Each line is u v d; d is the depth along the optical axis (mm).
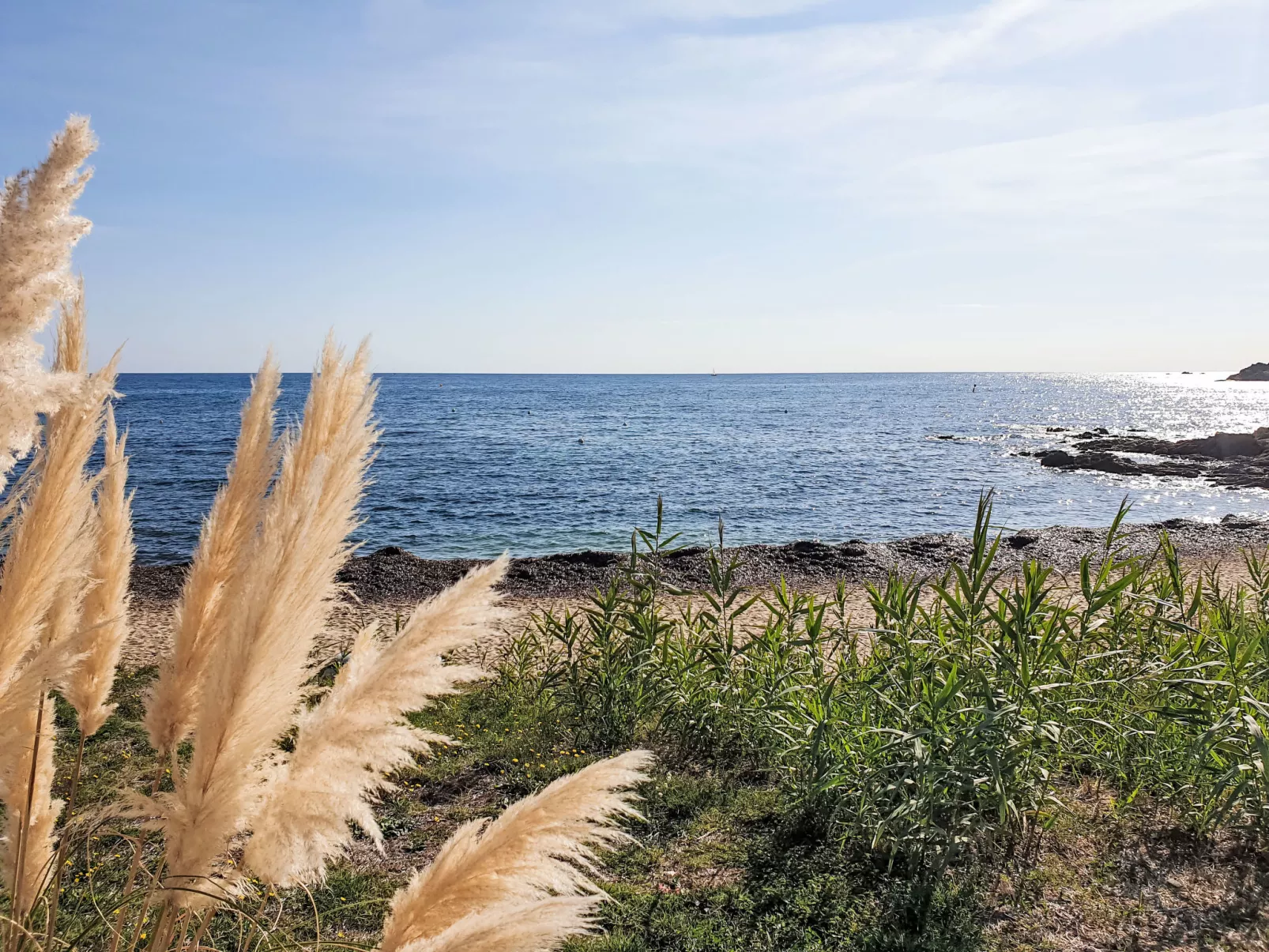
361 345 1601
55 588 1596
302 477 1543
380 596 14445
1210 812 4590
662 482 35219
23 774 1822
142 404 92688
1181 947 3717
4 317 1261
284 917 3926
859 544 19000
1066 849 4582
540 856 1706
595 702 6988
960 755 4383
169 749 1725
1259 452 41781
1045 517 27734
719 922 4082
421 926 1694
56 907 1851
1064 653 5328
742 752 6191
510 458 44344
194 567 1719
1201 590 5398
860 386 194250
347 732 1465
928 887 4246
